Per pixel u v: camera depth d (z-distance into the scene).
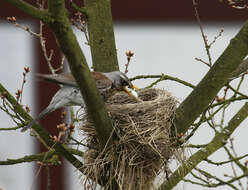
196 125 8.52
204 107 8.10
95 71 9.66
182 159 8.40
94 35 9.66
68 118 11.88
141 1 12.28
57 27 5.95
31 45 11.88
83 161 8.72
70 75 8.05
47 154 8.34
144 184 8.35
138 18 12.31
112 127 7.64
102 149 7.99
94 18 9.64
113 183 8.23
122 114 8.39
